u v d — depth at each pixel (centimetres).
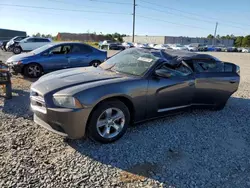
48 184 237
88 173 259
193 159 303
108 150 312
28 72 754
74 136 300
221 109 514
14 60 750
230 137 377
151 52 428
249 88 768
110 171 266
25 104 482
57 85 319
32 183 236
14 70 742
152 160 295
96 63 866
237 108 539
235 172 279
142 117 371
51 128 311
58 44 807
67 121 291
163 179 257
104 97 309
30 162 272
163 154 311
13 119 396
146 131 379
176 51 516
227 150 333
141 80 355
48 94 305
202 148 334
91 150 309
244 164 298
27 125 374
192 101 448
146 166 281
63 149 307
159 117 402
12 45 1825
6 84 507
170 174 267
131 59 415
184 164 290
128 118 347
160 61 388
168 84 388
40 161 276
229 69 511
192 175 268
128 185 244
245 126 429
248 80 934
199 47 4438
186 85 420
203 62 468
